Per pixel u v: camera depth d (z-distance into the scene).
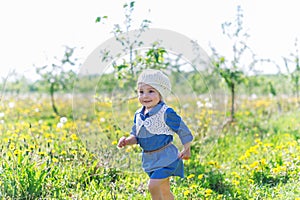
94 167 5.50
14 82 12.74
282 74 11.88
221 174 5.65
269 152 6.35
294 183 5.08
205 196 4.82
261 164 5.70
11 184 4.58
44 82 11.98
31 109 11.12
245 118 10.08
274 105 11.91
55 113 10.72
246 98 12.61
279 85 12.92
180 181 5.37
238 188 5.18
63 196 4.68
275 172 5.48
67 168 5.32
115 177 5.54
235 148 7.27
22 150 5.44
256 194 4.97
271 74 12.71
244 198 4.90
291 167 5.56
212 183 5.43
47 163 5.08
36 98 12.84
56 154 5.66
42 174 4.70
